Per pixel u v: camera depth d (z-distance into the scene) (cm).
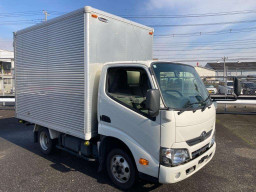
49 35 470
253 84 1923
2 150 596
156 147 311
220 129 808
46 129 534
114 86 374
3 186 392
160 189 378
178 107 320
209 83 1828
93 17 394
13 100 1307
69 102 430
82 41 393
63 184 399
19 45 576
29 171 456
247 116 1048
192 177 426
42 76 499
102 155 396
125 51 466
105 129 378
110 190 376
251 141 665
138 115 331
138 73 351
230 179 419
